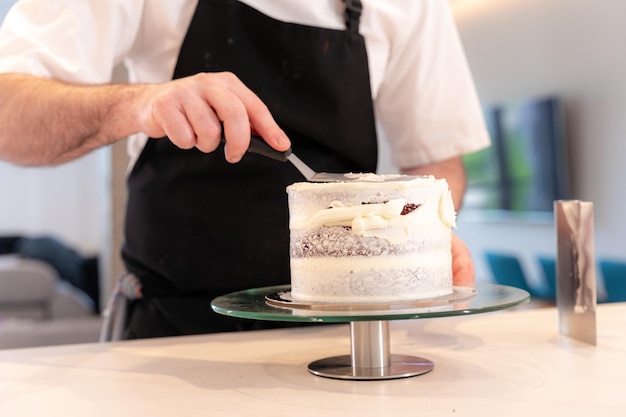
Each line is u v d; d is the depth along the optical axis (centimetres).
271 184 126
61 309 504
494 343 100
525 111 510
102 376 87
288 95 128
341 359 91
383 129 159
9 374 89
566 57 483
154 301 130
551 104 486
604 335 102
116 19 121
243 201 126
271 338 110
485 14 555
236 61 125
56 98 108
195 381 83
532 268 520
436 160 152
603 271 399
